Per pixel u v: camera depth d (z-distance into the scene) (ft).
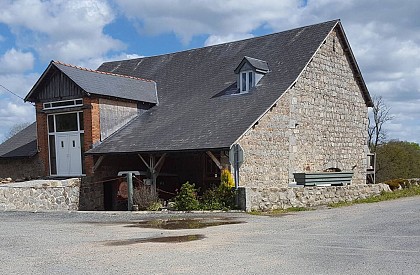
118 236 32.12
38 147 70.59
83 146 66.59
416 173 132.77
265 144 57.21
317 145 67.10
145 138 60.85
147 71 84.48
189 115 63.41
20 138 80.69
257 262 22.67
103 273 21.13
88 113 64.85
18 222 40.68
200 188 59.98
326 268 21.24
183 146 54.08
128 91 70.23
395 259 22.76
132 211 50.42
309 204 55.06
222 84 69.15
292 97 62.69
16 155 73.05
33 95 69.51
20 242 29.73
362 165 76.69
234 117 57.36
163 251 25.99
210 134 54.90
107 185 66.08
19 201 52.90
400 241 27.66
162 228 36.29
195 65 79.00
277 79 63.26
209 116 60.49
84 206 62.28
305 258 23.40
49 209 55.36
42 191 56.08
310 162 65.57
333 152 70.28
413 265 21.44
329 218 40.57
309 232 32.24
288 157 61.26
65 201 59.36
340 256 23.73
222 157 52.90
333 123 70.69
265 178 56.95
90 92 63.67
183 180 68.64
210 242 28.76
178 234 32.65
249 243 28.12
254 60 65.00
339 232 31.83
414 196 65.82
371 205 52.75
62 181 59.67
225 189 51.24
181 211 49.08
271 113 58.44
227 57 76.59
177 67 81.15
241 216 44.27
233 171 51.78
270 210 49.55
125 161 68.54
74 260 24.02
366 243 27.25
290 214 45.60
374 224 35.40
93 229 35.94
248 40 78.33
